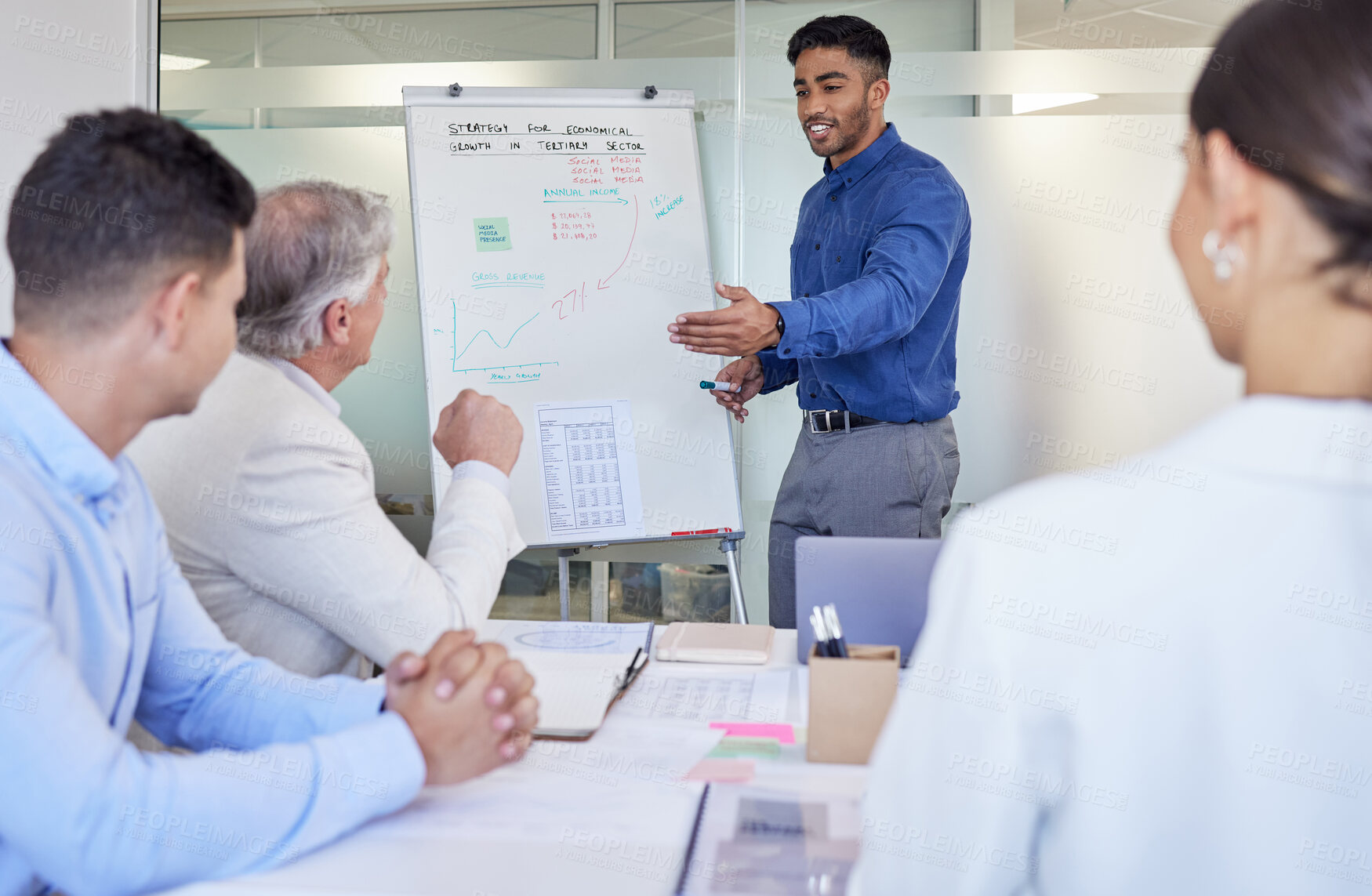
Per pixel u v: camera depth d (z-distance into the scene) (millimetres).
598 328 2533
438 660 805
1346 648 368
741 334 2041
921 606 1209
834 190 2488
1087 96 2807
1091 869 392
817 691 905
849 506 2422
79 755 635
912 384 2377
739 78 2922
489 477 1318
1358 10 362
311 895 671
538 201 2547
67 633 722
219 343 772
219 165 766
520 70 2967
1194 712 380
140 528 860
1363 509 371
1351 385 376
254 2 3004
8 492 683
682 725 1033
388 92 2980
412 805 826
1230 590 378
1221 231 387
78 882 644
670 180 2619
